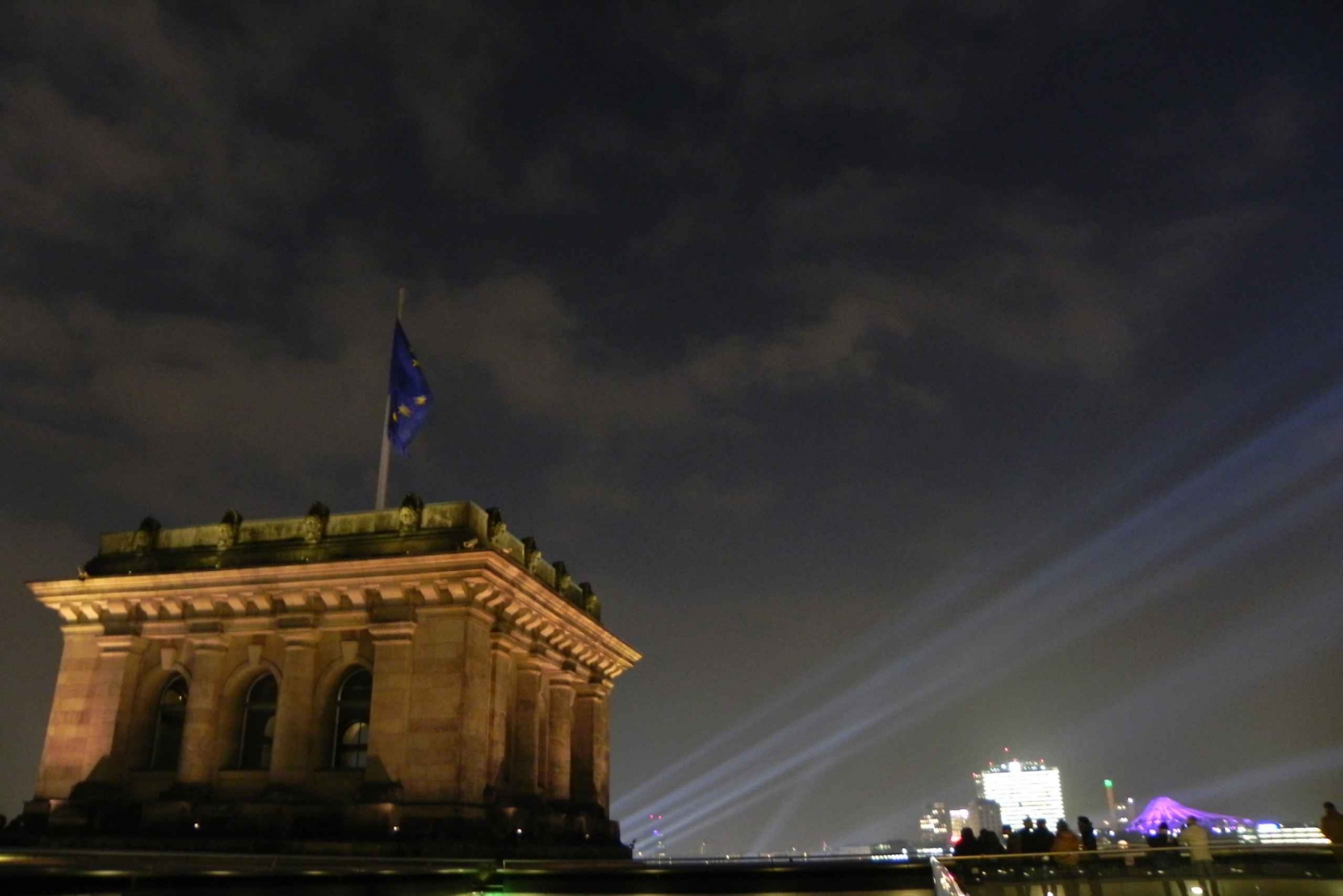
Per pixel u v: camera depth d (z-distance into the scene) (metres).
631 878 28.05
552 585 57.19
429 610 44.69
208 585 47.25
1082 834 33.88
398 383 54.41
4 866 14.71
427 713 43.03
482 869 27.75
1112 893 25.92
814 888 27.33
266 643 47.19
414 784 42.09
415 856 38.72
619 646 63.53
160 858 29.41
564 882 28.03
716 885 27.70
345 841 39.97
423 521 47.09
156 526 50.91
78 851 30.59
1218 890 25.67
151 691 48.50
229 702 46.91
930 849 37.31
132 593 48.22
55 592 49.25
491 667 46.59
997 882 26.45
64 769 46.81
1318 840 28.66
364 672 46.59
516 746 49.22
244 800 44.25
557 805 52.75
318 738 45.25
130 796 46.22
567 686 56.22
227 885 17.92
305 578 45.88
